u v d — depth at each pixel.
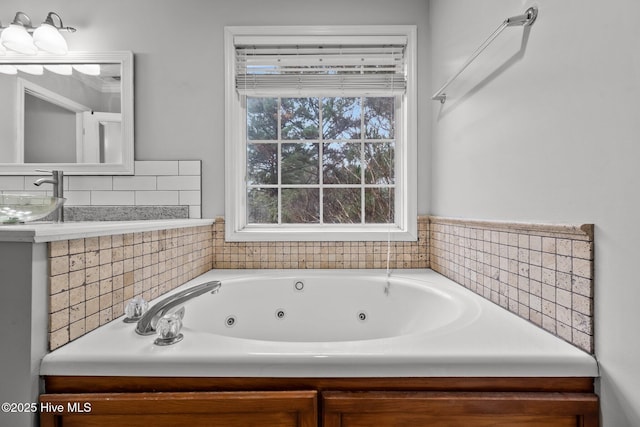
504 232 1.01
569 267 0.75
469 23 1.24
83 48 1.66
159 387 0.68
